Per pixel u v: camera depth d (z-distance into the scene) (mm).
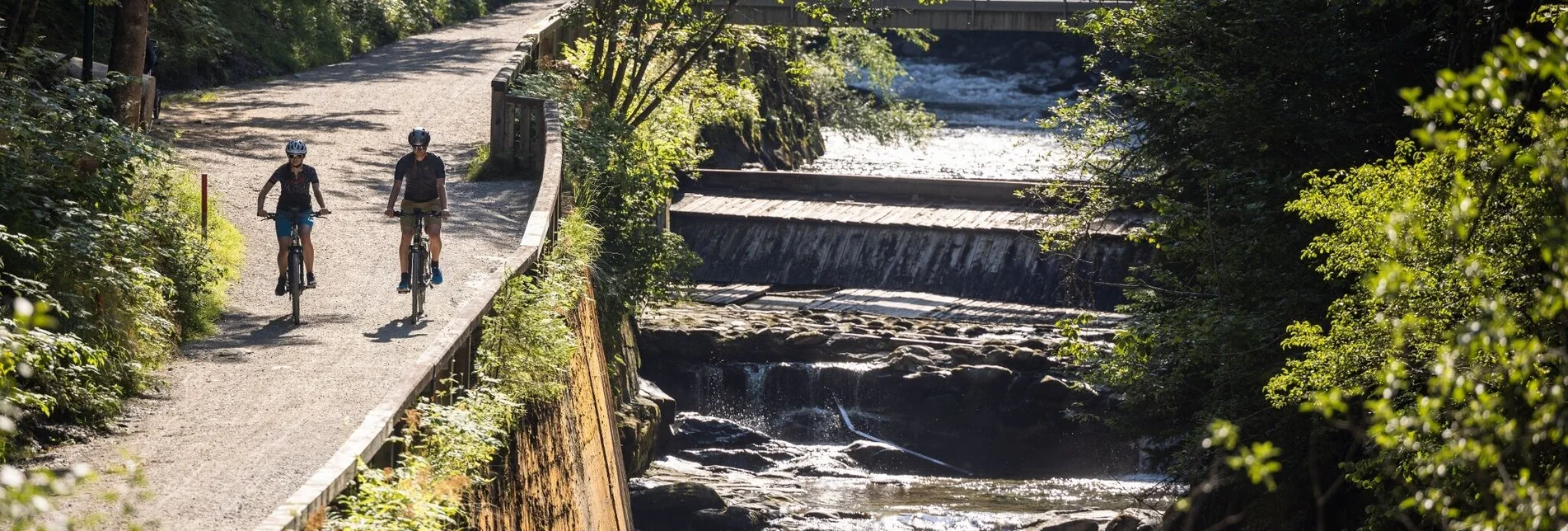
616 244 22156
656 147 25000
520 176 20359
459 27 41906
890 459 26703
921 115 48812
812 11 27375
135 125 17406
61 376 10008
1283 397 13273
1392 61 17547
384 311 13531
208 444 9633
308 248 13180
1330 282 16156
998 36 78438
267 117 24344
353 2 37125
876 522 22641
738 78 39938
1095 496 24703
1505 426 6715
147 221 13008
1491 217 9953
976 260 32750
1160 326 17547
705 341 28594
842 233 33906
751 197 36906
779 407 28141
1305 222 16891
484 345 11414
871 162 48562
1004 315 30812
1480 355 8805
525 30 41156
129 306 11469
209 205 15672
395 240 16359
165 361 11594
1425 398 6918
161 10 27312
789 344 28750
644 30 27922
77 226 11461
